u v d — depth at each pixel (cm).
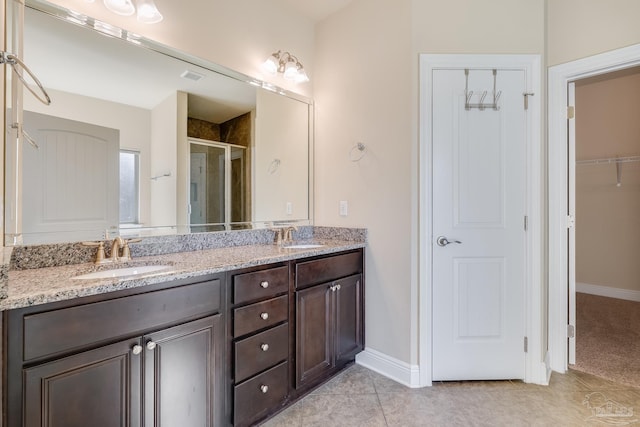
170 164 181
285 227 224
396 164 204
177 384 124
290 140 240
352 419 164
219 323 139
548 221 208
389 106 208
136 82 167
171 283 123
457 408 172
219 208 203
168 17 176
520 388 191
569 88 206
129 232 165
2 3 111
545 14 201
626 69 184
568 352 215
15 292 94
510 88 197
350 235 229
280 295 165
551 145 206
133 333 113
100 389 105
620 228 359
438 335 199
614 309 324
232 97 207
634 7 177
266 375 158
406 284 200
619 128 359
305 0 228
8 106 123
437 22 197
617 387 190
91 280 110
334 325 197
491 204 198
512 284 198
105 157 157
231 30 205
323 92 249
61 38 143
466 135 198
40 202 136
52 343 96
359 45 225
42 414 94
